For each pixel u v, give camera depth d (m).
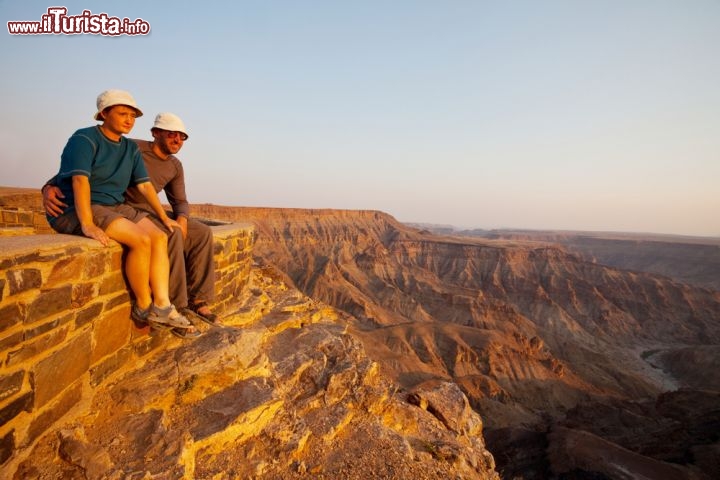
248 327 5.77
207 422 3.68
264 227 133.88
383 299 111.19
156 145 4.24
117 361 3.48
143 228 3.45
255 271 9.62
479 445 6.83
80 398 3.05
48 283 2.56
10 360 2.28
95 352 3.15
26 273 2.37
